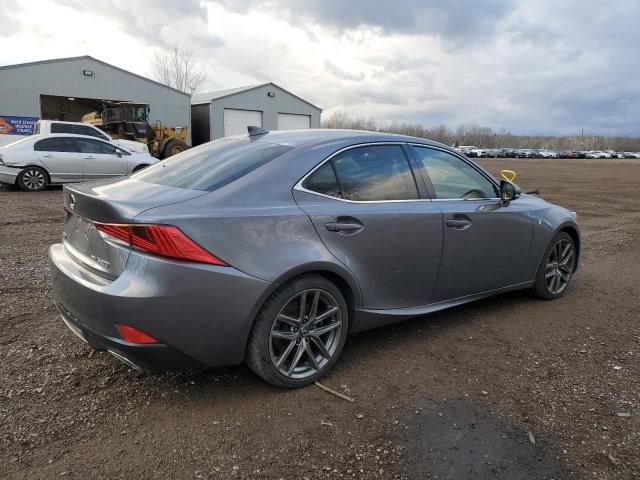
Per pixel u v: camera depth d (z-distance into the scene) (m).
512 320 4.51
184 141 24.19
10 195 12.20
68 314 3.05
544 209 4.89
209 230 2.80
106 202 2.82
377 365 3.57
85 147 13.67
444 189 4.07
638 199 16.62
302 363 3.28
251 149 3.56
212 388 3.20
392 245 3.58
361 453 2.60
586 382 3.38
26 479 2.36
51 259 3.29
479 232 4.17
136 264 2.71
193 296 2.73
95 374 3.33
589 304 5.03
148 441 2.66
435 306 4.04
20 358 3.50
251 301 2.89
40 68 27.66
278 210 3.08
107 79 29.94
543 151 93.75
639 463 2.55
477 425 2.87
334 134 3.74
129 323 2.67
